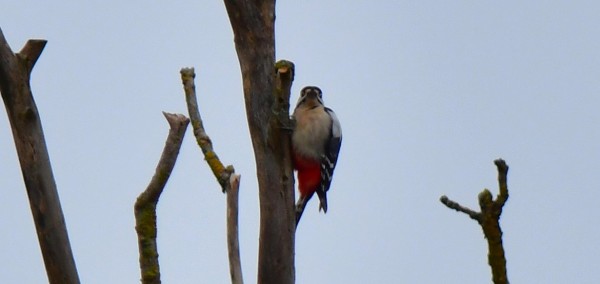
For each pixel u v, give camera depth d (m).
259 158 10.91
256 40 10.87
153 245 9.82
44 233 10.21
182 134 9.98
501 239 7.85
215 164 10.39
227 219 10.14
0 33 10.28
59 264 10.17
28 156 10.28
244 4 10.77
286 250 10.82
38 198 10.26
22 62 10.36
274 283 10.76
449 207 7.96
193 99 10.89
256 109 10.87
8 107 10.33
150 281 9.74
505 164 7.86
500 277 7.80
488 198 7.90
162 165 9.88
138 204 9.89
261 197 10.88
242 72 10.96
